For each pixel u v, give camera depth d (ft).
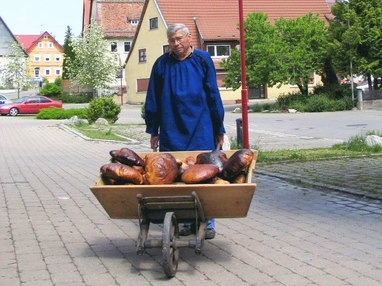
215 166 20.04
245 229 25.76
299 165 47.06
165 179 19.93
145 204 19.49
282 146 65.46
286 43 142.20
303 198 32.89
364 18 132.98
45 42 448.65
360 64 133.49
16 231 25.95
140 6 273.95
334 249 22.11
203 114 21.95
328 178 39.19
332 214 28.48
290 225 26.32
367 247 22.29
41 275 19.57
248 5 201.16
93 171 47.88
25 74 256.93
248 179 19.61
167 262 18.37
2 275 19.60
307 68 142.20
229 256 21.50
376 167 44.34
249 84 152.46
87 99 239.30
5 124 123.65
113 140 78.43
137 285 18.45
